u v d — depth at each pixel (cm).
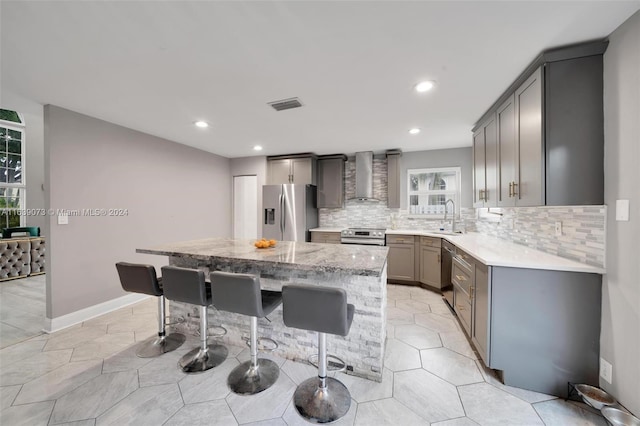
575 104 164
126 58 176
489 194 262
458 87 216
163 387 178
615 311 151
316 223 502
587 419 151
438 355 216
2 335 249
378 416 154
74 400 166
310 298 147
